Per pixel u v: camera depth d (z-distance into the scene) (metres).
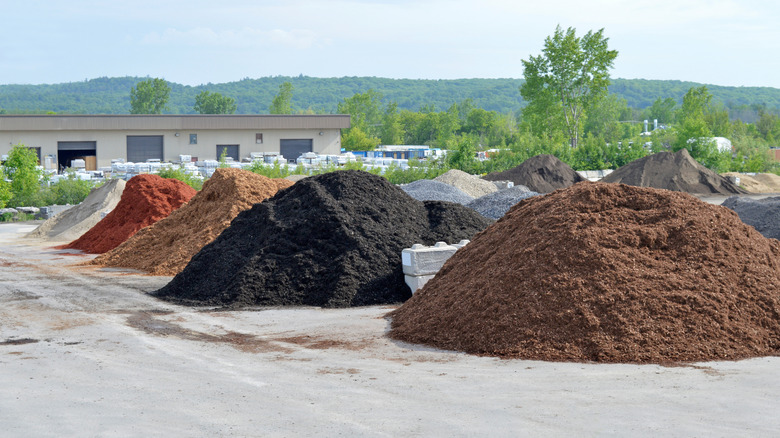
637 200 11.13
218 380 8.27
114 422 6.79
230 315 12.61
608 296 9.33
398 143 144.50
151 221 24.31
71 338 10.85
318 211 15.49
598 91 72.00
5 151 61.66
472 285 10.56
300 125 72.12
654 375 7.89
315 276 14.15
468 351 9.34
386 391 7.62
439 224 16.81
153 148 67.62
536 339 9.09
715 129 97.62
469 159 50.28
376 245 14.90
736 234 10.70
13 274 18.41
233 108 196.88
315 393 7.62
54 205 40.81
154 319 12.34
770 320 9.31
